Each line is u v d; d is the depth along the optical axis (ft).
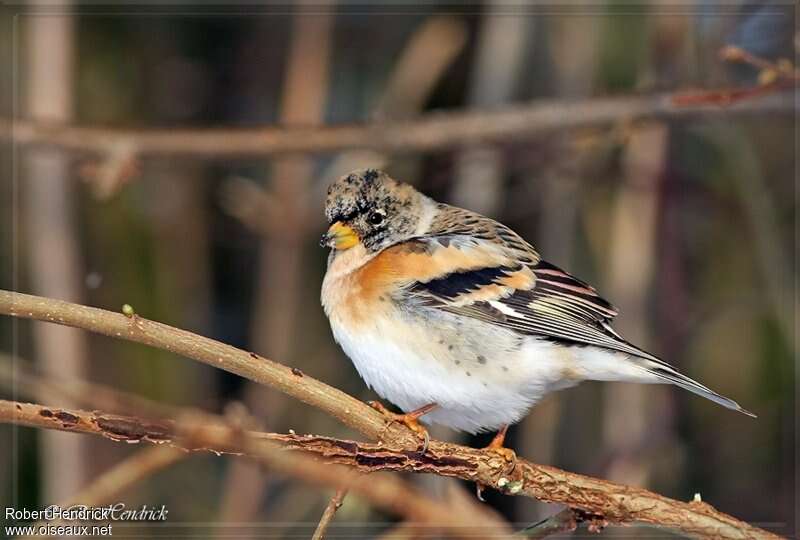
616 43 40.04
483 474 21.21
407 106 39.09
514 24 38.01
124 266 38.45
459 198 39.06
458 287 25.40
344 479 20.02
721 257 39.83
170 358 38.06
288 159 37.81
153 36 40.47
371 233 27.40
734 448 37.81
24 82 37.17
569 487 21.44
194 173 39.99
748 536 20.56
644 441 35.83
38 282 35.73
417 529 22.34
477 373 25.05
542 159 38.91
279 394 37.11
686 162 41.04
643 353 24.64
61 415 18.58
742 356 38.50
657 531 33.53
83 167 34.91
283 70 41.75
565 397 37.99
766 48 38.68
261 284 39.04
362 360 25.81
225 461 36.88
